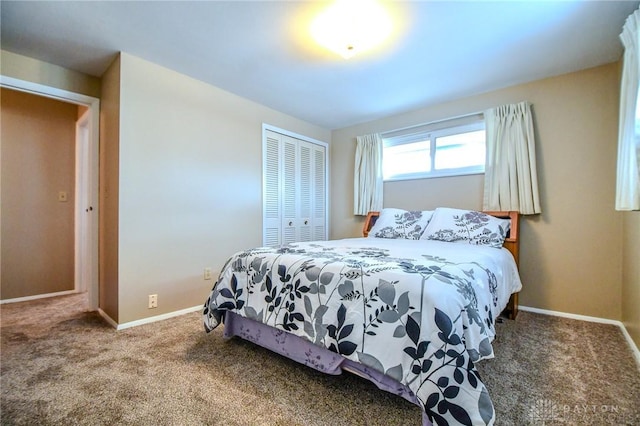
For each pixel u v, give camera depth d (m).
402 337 1.15
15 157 2.99
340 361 1.41
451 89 2.86
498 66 2.41
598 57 2.26
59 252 3.23
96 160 2.61
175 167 2.55
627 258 2.10
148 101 2.38
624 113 1.73
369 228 3.50
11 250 2.95
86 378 1.53
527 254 2.68
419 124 3.39
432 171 3.30
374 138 3.72
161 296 2.44
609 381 1.50
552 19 1.81
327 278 1.43
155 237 2.41
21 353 1.81
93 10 1.75
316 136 4.05
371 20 1.83
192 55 2.28
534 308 2.65
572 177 2.49
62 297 3.09
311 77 2.63
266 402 1.34
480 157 3.00
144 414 1.25
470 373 1.02
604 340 2.00
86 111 3.05
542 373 1.58
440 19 1.82
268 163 3.39
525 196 2.60
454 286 1.19
